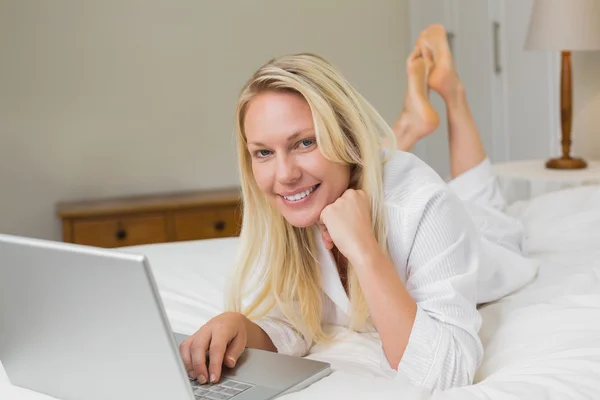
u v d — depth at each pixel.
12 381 1.08
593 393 0.98
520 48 3.42
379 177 1.23
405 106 2.37
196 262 1.87
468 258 1.25
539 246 1.91
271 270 1.39
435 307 1.16
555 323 1.30
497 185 2.26
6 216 3.75
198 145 3.98
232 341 1.16
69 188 3.81
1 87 3.69
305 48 4.10
